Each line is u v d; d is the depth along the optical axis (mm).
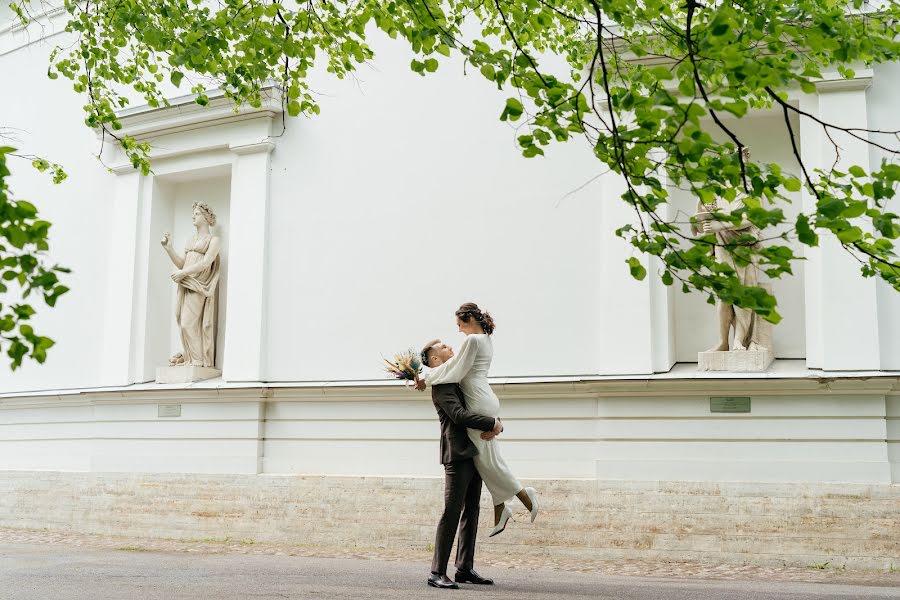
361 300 14242
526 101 13594
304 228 14820
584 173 13086
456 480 8102
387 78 14570
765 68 4934
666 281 5422
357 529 13258
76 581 8633
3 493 16484
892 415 11234
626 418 12031
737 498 11406
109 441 15398
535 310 13070
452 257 13719
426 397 13391
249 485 14070
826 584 9453
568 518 12039
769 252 5113
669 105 4930
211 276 15773
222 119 15469
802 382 11305
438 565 8039
